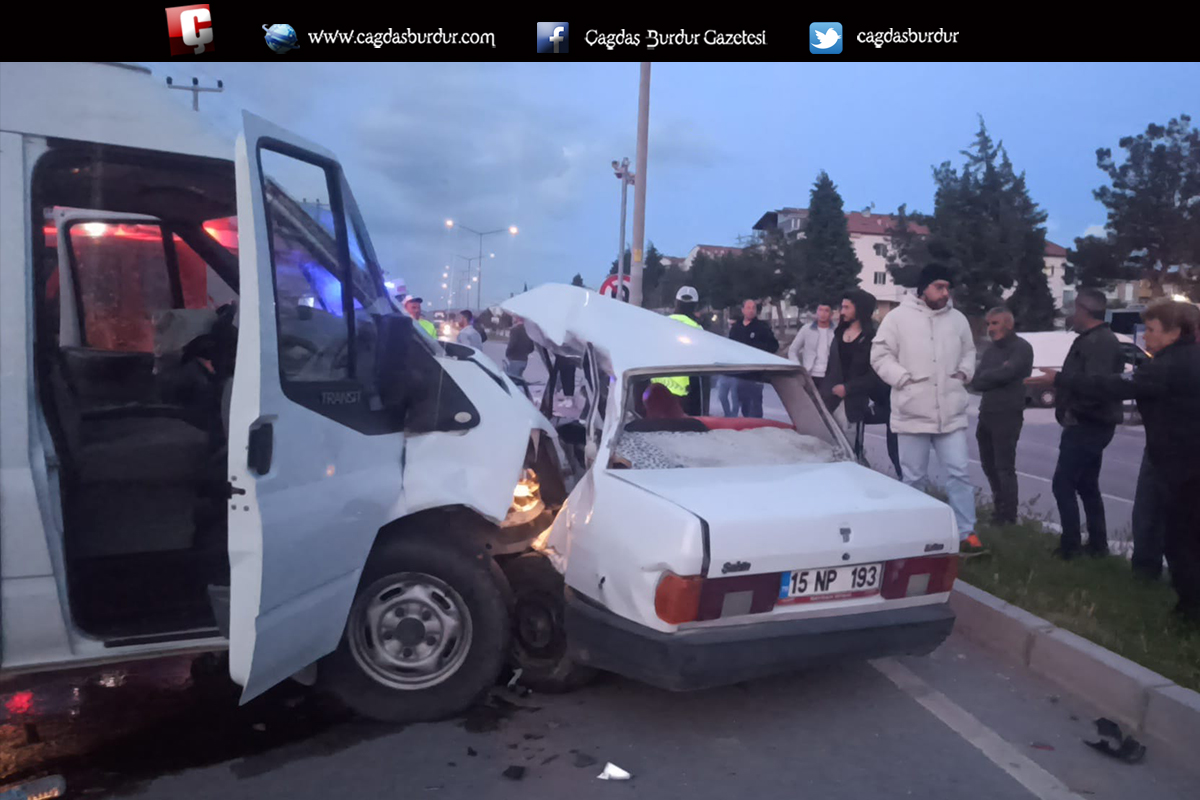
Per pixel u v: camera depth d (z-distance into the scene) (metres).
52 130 3.28
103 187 3.91
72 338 4.55
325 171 3.84
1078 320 5.95
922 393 6.02
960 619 5.11
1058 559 6.01
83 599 3.69
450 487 3.89
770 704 4.14
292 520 3.18
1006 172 47.41
